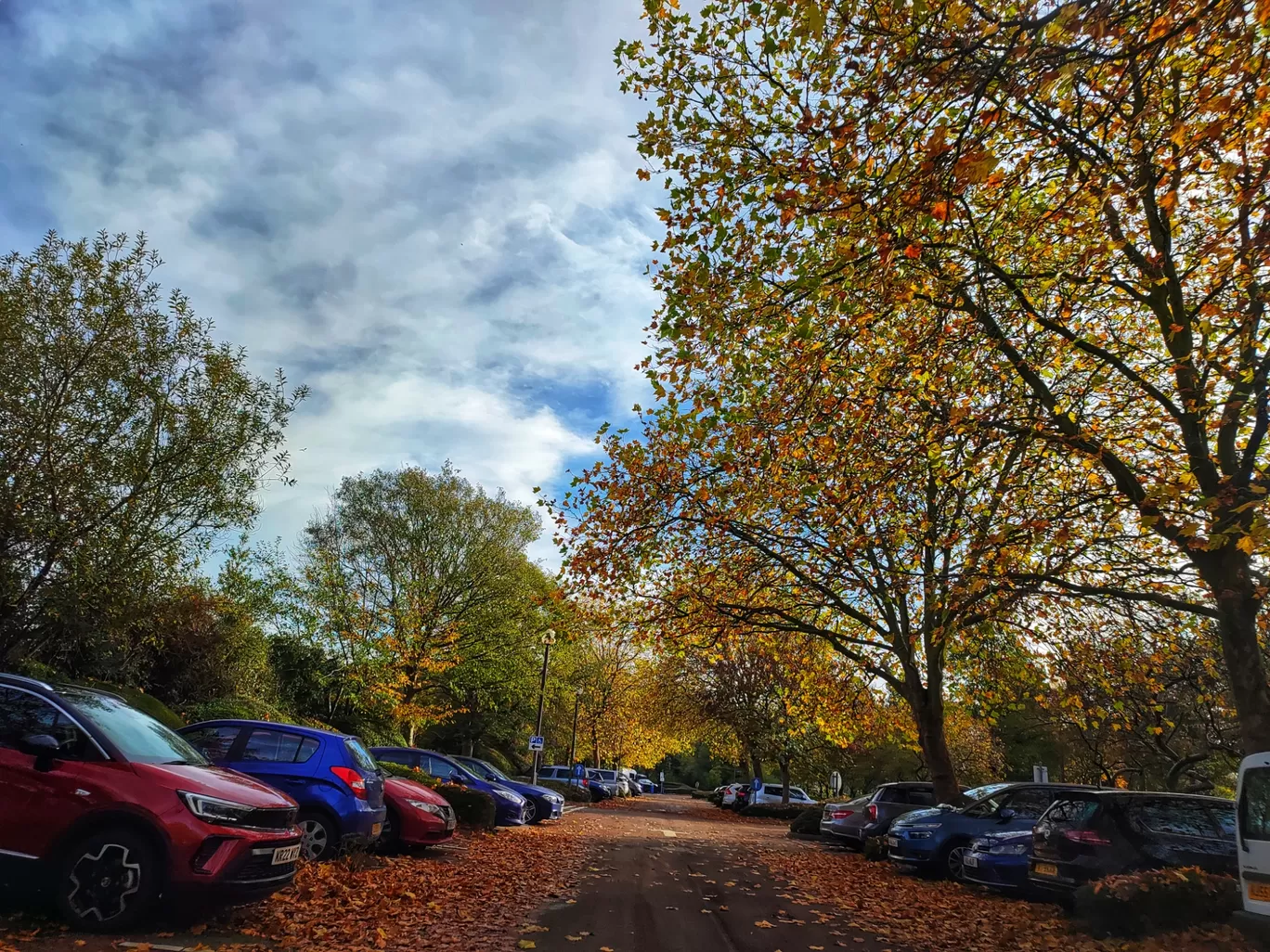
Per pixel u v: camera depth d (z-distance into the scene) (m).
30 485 11.01
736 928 7.98
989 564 10.24
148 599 12.16
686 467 13.30
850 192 6.57
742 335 8.80
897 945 7.69
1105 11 5.27
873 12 6.51
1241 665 8.23
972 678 16.38
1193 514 7.84
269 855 6.52
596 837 17.58
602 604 15.54
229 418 12.76
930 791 16.86
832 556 13.38
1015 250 10.20
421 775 15.75
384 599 29.22
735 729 35.22
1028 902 10.45
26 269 11.67
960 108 7.00
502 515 31.27
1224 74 6.32
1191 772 22.67
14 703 6.55
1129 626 13.25
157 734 7.25
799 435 10.33
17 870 5.82
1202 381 9.02
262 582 21.17
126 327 12.13
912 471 10.80
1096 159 7.90
